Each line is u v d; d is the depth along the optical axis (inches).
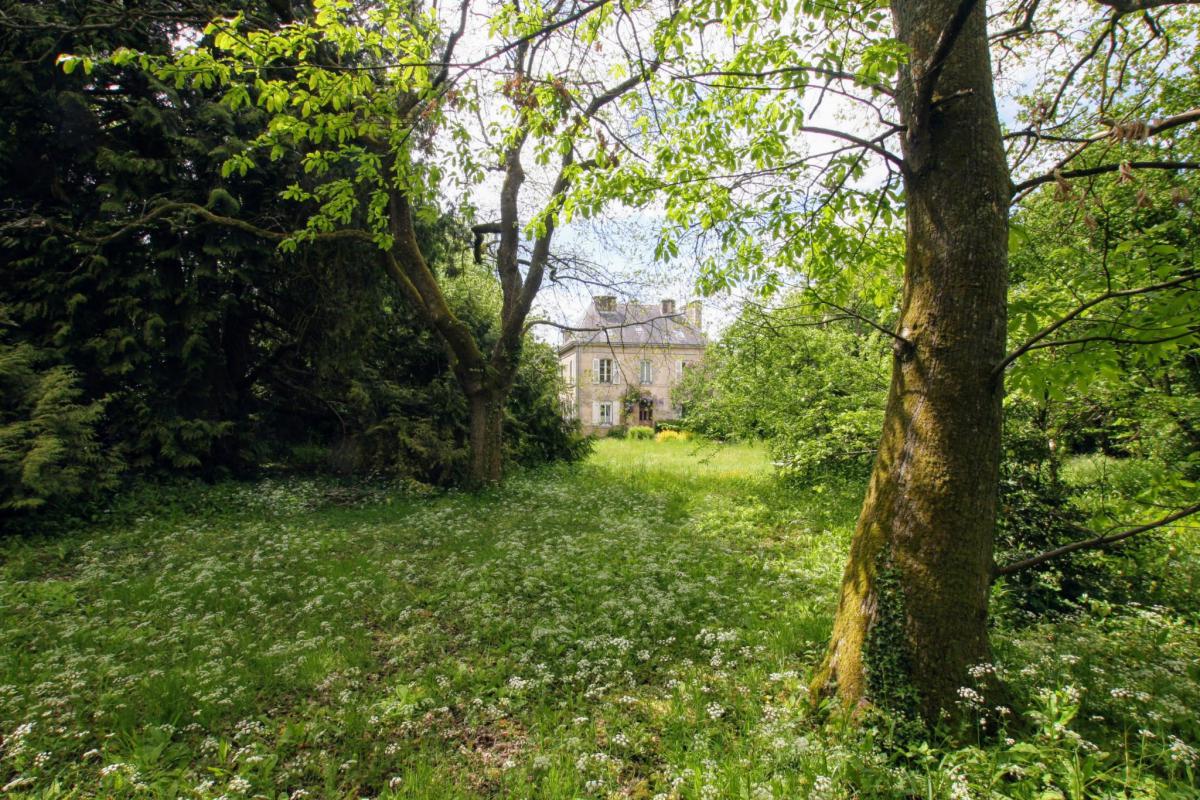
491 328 636.1
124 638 186.5
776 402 448.5
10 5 348.5
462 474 503.8
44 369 374.0
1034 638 166.2
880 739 117.8
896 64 140.8
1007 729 116.4
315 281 482.6
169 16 317.4
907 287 137.6
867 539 135.4
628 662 169.2
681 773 114.0
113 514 353.1
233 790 111.3
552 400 690.2
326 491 452.8
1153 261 150.1
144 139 412.5
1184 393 232.4
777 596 223.6
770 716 128.4
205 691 151.6
